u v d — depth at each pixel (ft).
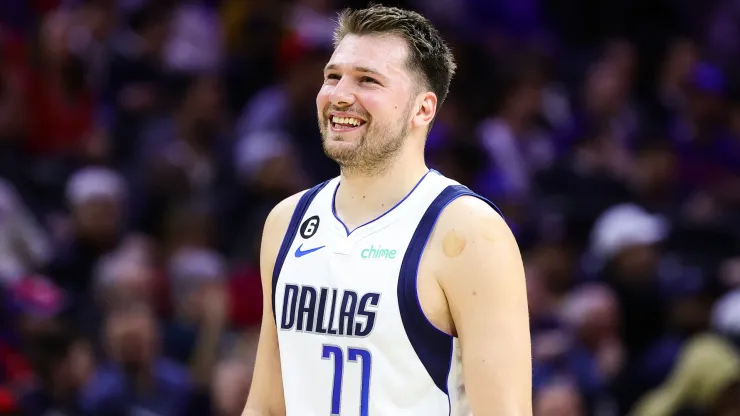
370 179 36.01
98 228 83.05
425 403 34.24
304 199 37.55
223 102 106.01
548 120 112.57
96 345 76.59
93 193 83.25
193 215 86.79
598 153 109.40
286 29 107.65
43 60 98.43
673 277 92.94
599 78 114.42
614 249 90.12
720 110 116.47
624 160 110.32
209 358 76.69
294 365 35.68
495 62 116.26
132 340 71.36
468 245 34.19
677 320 85.20
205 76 104.78
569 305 83.30
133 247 82.53
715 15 134.72
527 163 106.22
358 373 34.40
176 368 75.36
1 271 80.12
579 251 97.96
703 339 77.25
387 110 35.19
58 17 101.81
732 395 74.38
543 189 104.01
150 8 109.09
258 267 85.81
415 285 34.24
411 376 34.17
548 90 117.29
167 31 108.88
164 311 82.17
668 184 105.91
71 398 69.77
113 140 100.22
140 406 71.26
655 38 130.72
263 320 38.11
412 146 36.17
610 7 132.36
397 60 35.45
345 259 35.27
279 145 92.79
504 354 33.55
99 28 104.78
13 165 92.73
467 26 122.21
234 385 69.41
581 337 80.43
